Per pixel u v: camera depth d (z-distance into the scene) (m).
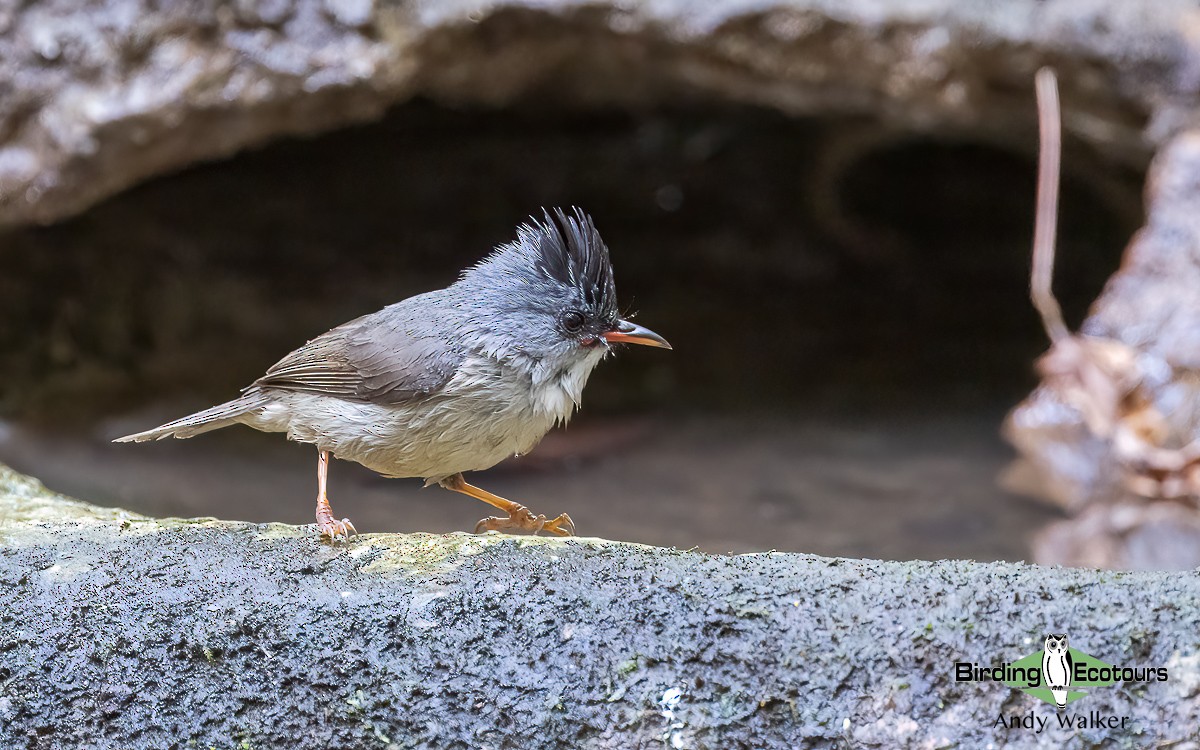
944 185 21.36
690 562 6.20
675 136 21.97
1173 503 11.63
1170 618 5.50
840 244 21.55
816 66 13.30
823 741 5.59
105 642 6.11
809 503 11.48
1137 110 13.66
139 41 12.26
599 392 15.84
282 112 12.77
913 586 5.81
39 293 16.72
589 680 5.80
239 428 14.23
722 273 21.00
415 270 20.55
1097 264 19.70
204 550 6.55
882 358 17.23
